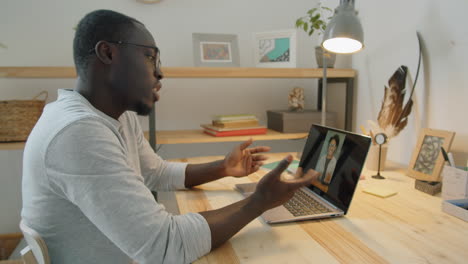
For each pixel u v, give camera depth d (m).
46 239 0.66
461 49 1.03
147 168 1.03
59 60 1.70
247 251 0.62
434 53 1.14
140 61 0.70
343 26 1.02
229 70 1.50
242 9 1.88
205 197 0.94
